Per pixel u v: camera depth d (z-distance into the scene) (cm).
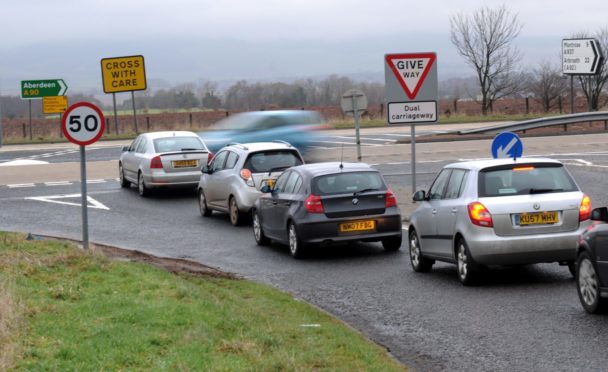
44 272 1366
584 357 988
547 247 1398
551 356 999
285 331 1089
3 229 2353
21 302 1080
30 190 3272
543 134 4556
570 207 1409
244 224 2366
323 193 1805
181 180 2952
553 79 6919
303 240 1800
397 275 1597
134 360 877
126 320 1044
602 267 1155
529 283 1448
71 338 948
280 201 1902
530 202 1406
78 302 1150
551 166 1455
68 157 4534
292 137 3569
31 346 912
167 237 2177
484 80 6762
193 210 2681
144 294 1222
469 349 1053
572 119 4603
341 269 1684
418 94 2200
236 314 1151
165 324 1027
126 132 6141
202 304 1159
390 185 2916
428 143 4434
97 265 1434
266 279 1612
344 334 1114
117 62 5216
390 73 2197
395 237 1831
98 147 5153
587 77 6512
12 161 4384
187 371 838
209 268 1697
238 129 3603
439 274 1591
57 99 5847
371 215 1811
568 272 1530
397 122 2202
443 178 1585
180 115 7756
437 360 1012
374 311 1303
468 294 1385
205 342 953
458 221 1454
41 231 2305
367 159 3862
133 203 2856
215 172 2477
